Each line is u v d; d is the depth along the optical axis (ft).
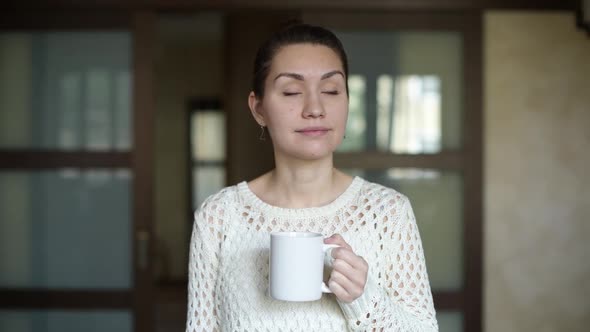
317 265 3.47
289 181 4.07
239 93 17.57
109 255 11.27
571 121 11.18
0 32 11.17
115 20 11.12
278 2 10.97
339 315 3.84
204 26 21.70
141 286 11.19
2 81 11.21
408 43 11.12
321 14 11.02
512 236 11.19
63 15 11.16
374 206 4.02
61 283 11.27
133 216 11.18
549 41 11.14
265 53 3.94
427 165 11.07
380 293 3.64
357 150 11.09
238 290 3.98
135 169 11.16
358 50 11.10
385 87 11.11
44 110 11.23
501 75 11.15
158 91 25.64
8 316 11.27
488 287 11.18
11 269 11.28
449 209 11.16
